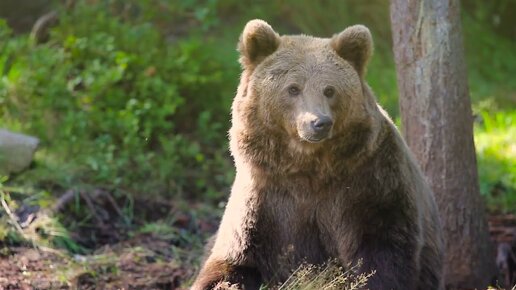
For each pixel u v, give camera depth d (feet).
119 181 46.98
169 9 62.03
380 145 30.17
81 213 43.93
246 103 30.30
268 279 30.91
